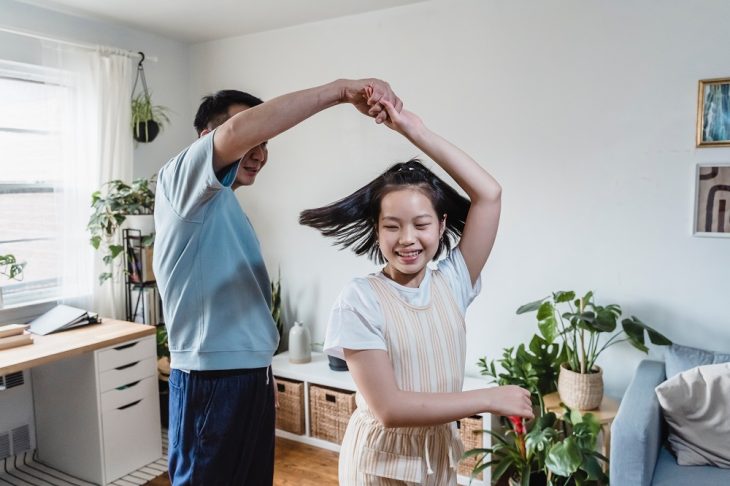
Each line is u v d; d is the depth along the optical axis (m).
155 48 3.55
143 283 3.11
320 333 3.46
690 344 2.45
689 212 2.40
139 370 2.78
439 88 2.93
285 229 3.53
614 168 2.54
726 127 2.29
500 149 2.80
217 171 0.99
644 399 2.09
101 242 3.13
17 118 2.83
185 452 1.28
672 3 2.36
